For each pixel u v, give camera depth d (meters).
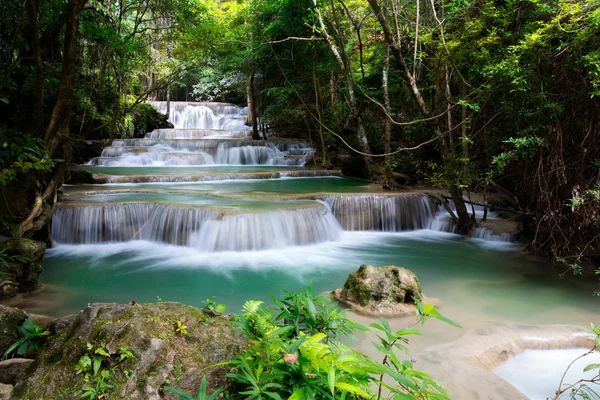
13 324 2.97
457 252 8.29
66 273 6.66
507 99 6.99
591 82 5.68
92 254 7.70
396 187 12.30
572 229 6.84
